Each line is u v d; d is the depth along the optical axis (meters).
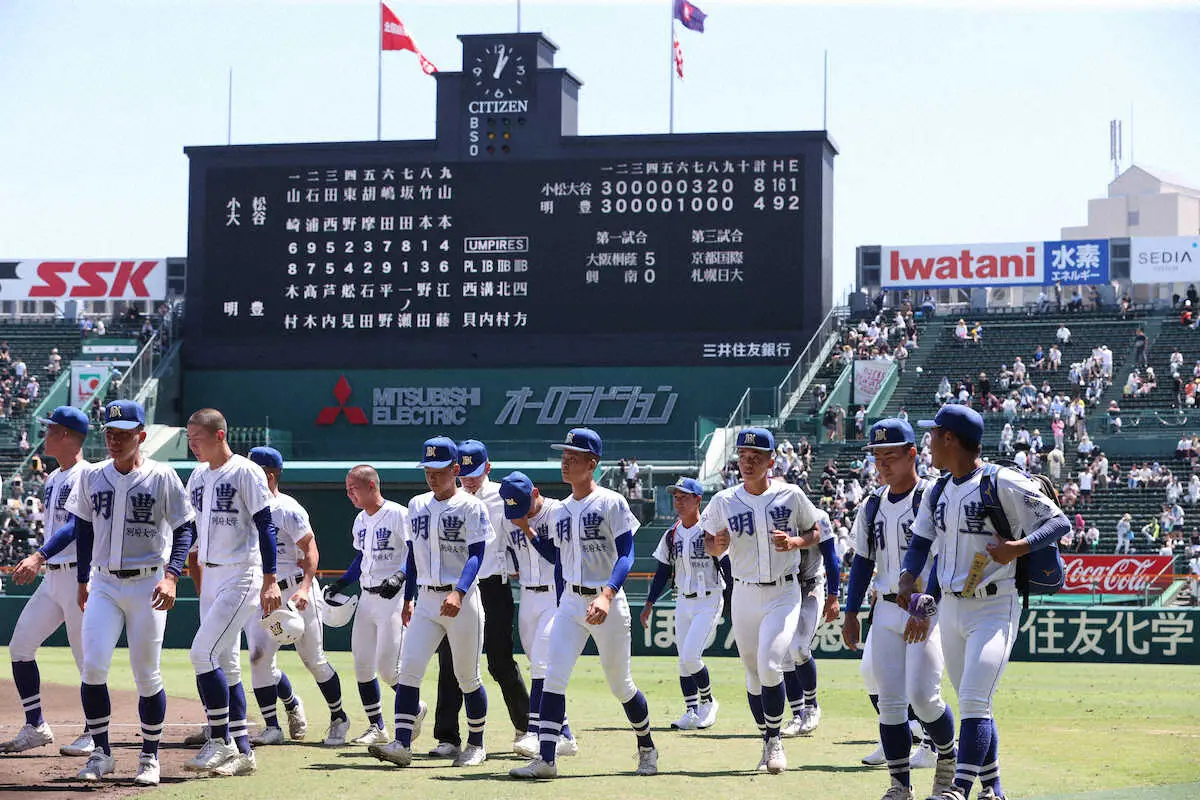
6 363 39.72
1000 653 6.95
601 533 8.73
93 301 46.44
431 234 34.50
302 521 10.20
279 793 7.90
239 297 35.28
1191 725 12.16
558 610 8.84
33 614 9.66
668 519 31.28
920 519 7.30
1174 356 36.06
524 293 34.25
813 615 10.11
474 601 9.21
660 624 21.97
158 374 35.38
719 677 17.92
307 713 12.73
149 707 8.37
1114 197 77.12
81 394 37.00
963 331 38.59
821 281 33.31
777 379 33.56
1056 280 41.47
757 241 33.50
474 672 9.27
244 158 35.12
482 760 9.33
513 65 34.12
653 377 34.09
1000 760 9.66
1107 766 9.34
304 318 35.06
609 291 33.97
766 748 9.07
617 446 33.84
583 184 33.97
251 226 35.16
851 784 8.41
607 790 8.07
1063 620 20.66
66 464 9.78
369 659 10.39
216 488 8.77
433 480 9.04
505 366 34.41
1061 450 32.78
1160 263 40.97
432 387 34.75
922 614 6.91
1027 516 6.94
